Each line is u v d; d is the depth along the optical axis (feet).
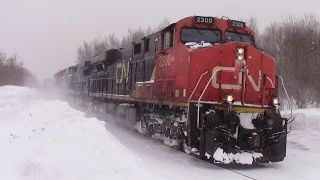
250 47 30.76
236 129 27.68
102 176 18.85
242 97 29.96
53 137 28.07
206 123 27.35
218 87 29.89
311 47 73.46
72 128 28.96
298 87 70.38
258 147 28.12
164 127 36.27
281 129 28.78
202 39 33.53
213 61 30.04
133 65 48.55
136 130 48.73
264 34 103.30
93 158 21.30
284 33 85.05
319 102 66.44
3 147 29.04
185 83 30.68
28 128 38.68
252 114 28.58
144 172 19.15
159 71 37.78
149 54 42.04
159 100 37.29
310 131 39.81
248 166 28.84
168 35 35.35
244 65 30.30
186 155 31.71
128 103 52.08
